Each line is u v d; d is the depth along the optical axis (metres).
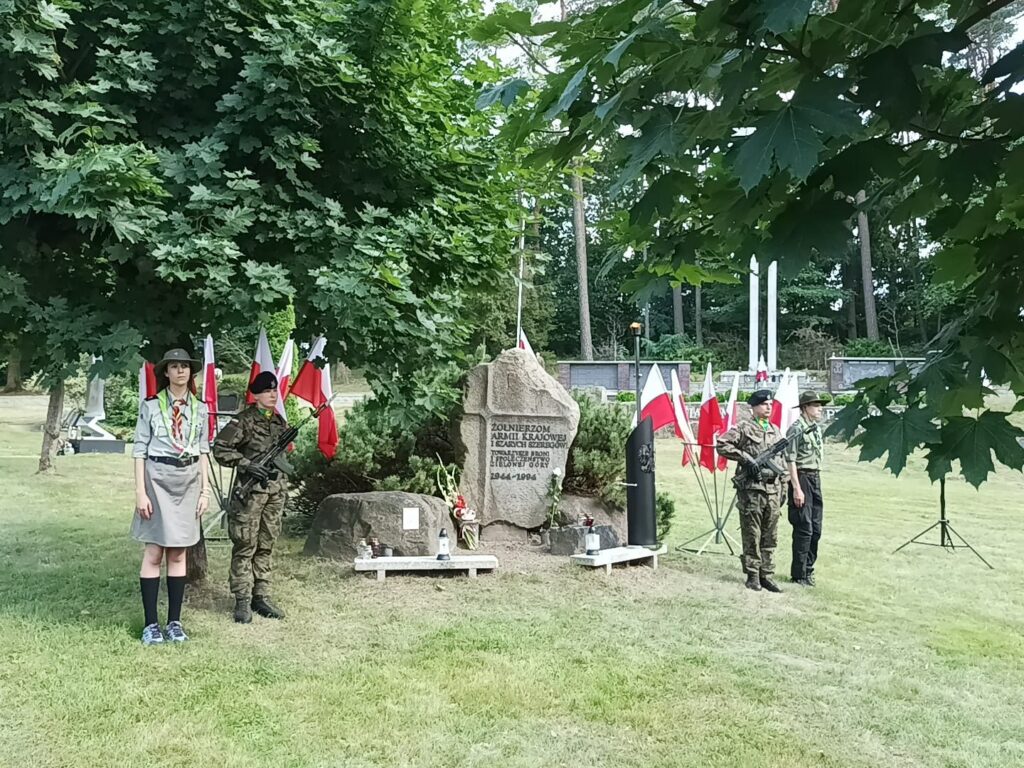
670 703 4.80
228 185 5.84
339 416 20.58
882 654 5.92
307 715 4.43
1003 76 1.76
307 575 7.41
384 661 5.32
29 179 5.25
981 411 2.00
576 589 7.29
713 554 9.29
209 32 6.22
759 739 4.35
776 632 6.36
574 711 4.63
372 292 6.06
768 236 1.92
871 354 40.16
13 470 14.66
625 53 1.93
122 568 7.72
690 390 29.61
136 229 5.20
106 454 17.91
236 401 14.57
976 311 2.09
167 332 6.59
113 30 6.07
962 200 1.88
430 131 7.19
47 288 6.43
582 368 30.12
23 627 5.69
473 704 4.66
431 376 8.37
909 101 1.66
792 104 1.60
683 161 2.16
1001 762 4.18
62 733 4.08
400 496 8.09
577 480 9.70
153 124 6.37
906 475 18.08
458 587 7.23
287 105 6.19
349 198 7.13
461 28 6.68
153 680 4.82
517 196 9.41
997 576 8.59
